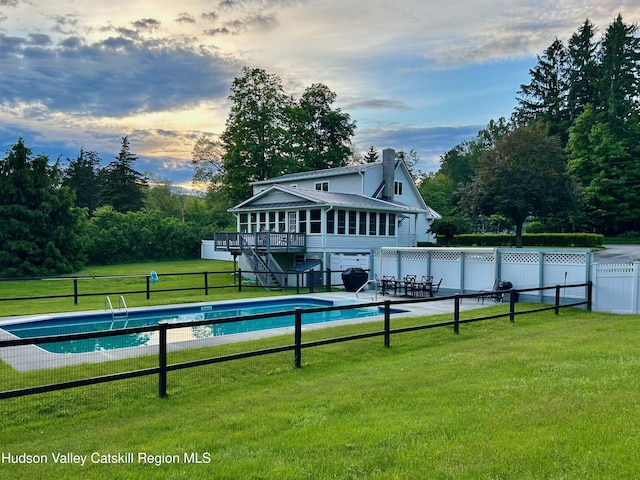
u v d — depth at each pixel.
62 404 5.20
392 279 19.34
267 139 42.84
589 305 13.61
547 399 4.71
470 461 3.30
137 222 38.84
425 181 63.91
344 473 3.22
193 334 10.81
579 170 43.97
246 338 9.10
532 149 32.09
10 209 28.61
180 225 41.06
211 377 6.28
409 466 3.28
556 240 35.88
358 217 25.16
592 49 56.09
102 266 34.69
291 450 3.67
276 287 21.05
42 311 13.19
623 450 3.35
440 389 5.32
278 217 26.23
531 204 31.81
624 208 41.94
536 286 15.41
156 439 4.11
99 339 9.78
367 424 4.21
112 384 5.90
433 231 35.97
